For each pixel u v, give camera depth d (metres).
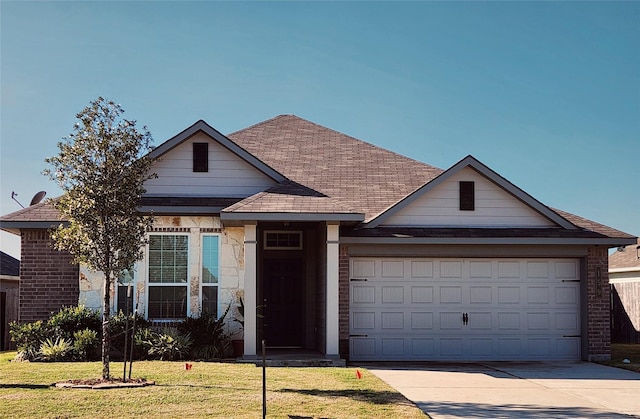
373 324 18.48
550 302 18.89
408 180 21.53
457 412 11.08
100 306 17.86
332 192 20.42
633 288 25.42
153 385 12.49
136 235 13.09
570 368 16.92
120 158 12.87
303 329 20.50
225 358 17.45
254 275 17.06
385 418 10.22
